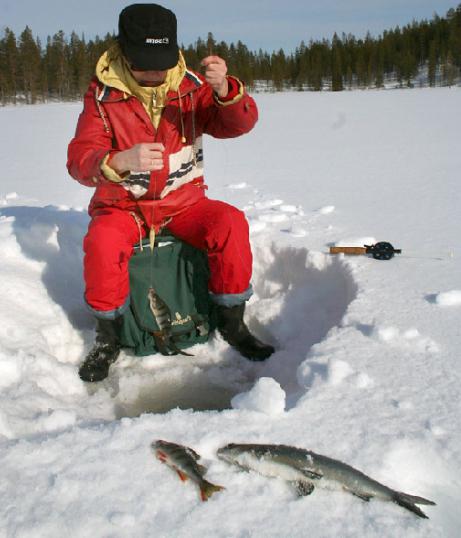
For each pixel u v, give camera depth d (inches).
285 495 69.4
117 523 64.7
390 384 89.7
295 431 79.5
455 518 69.1
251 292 122.3
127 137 114.0
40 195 259.6
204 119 122.2
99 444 77.2
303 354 120.6
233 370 122.5
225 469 73.5
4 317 120.2
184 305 124.6
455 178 256.1
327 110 784.3
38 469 72.9
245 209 208.4
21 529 64.2
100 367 116.6
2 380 100.7
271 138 471.5
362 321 111.0
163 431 79.7
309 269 146.7
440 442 76.8
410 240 161.2
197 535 63.6
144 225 120.4
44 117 838.5
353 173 287.7
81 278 150.9
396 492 68.6
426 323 109.6
